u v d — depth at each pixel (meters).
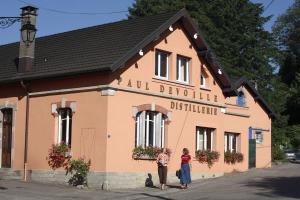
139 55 23.88
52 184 23.56
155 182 24.34
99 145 22.52
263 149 37.47
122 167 22.84
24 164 25.19
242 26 55.50
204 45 27.19
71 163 23.16
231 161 31.80
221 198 19.52
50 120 24.39
